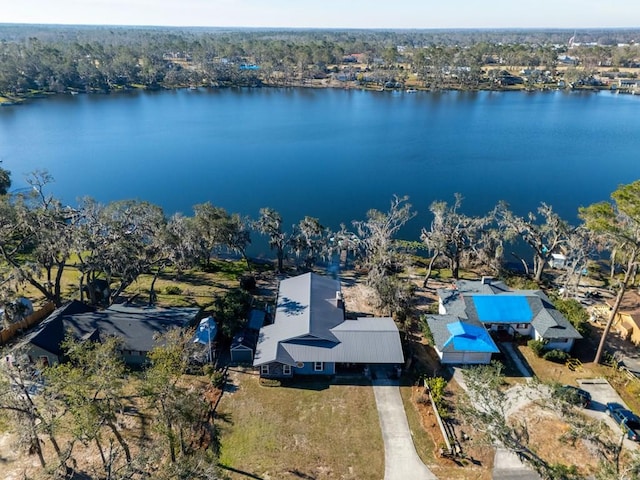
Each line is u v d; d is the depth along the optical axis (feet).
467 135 497.05
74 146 447.83
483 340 146.30
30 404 91.97
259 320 158.71
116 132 505.25
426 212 297.12
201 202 314.96
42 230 158.71
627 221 134.51
